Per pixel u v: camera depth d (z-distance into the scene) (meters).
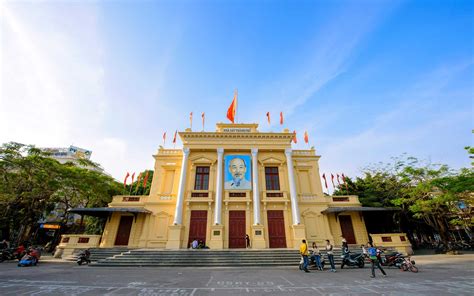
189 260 14.86
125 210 19.97
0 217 22.14
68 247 18.47
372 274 9.84
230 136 24.03
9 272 11.24
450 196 18.47
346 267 13.55
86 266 14.05
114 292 7.09
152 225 20.86
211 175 22.80
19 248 17.14
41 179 21.50
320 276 10.19
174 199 21.98
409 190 21.73
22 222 23.12
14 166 21.45
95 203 29.06
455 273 10.08
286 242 20.20
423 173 21.53
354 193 28.08
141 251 16.05
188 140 23.92
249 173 22.59
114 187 29.61
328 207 22.03
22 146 22.11
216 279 9.52
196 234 20.31
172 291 7.25
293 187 21.61
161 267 13.88
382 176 26.73
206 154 23.72
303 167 23.86
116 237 20.69
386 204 24.45
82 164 28.64
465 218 20.69
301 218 21.44
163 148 24.70
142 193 33.72
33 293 6.91
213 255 15.67
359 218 21.72
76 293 6.93
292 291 7.19
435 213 21.20
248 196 21.66
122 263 14.35
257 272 11.68
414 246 26.69
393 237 19.25
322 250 17.11
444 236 20.64
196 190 22.02
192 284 8.41
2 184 20.81
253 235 19.50
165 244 20.08
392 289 7.23
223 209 21.22
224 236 20.08
